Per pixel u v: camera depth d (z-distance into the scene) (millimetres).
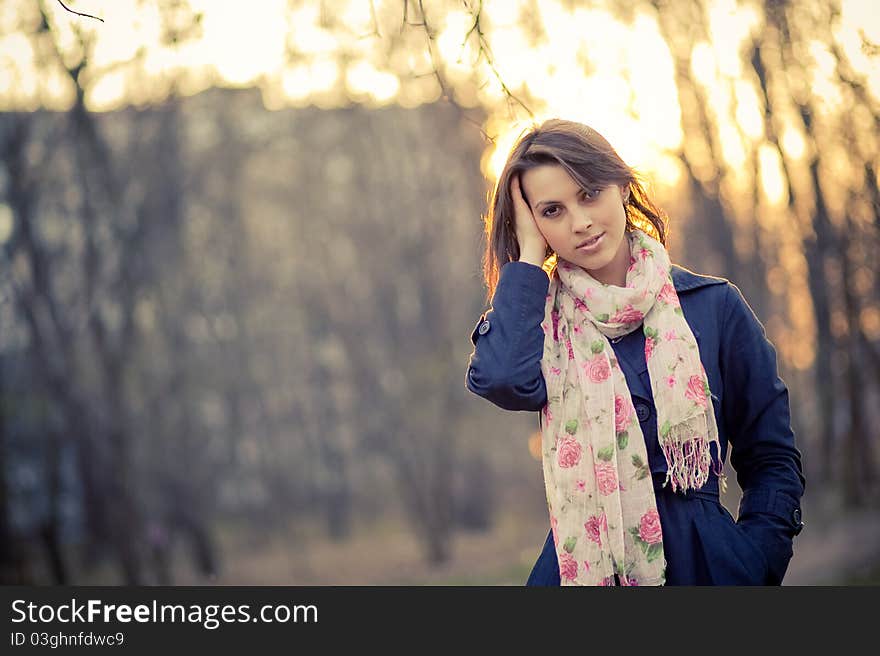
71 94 19188
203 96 39156
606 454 3590
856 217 15031
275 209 47188
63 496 34438
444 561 39781
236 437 49375
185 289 42312
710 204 19266
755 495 3723
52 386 32156
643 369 3658
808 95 12297
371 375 48500
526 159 3699
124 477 33938
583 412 3680
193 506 41250
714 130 13977
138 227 36500
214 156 42031
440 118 38188
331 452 53094
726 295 3758
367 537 53531
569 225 3639
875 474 22266
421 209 44344
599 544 3607
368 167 44531
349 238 47312
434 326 46000
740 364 3729
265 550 50219
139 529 34812
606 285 3734
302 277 48750
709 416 3594
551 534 3904
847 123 12367
